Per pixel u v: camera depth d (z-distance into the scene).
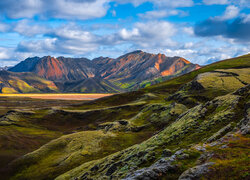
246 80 90.56
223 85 88.81
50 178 55.22
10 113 154.38
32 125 140.38
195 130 37.41
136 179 19.78
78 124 141.38
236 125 28.64
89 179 38.72
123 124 91.50
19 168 66.38
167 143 36.69
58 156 69.50
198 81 100.94
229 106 40.59
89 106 186.12
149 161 28.94
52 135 118.44
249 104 34.12
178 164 20.47
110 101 194.50
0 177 63.22
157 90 186.12
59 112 158.12
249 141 21.55
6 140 102.50
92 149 67.56
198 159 20.67
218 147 22.25
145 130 78.50
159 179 19.14
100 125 103.50
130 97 192.75
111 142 71.00
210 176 16.14
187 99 88.44
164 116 81.38
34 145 99.69
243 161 16.83
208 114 43.97
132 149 44.75
